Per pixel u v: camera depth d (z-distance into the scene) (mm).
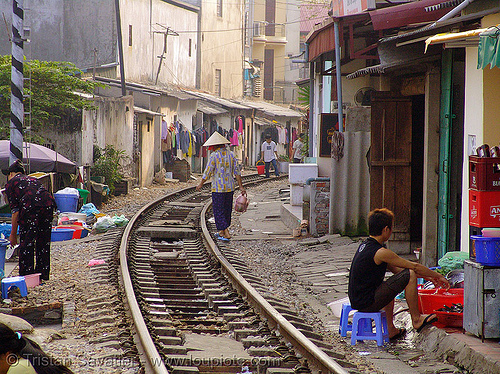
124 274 24172
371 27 34875
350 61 41750
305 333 17625
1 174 42594
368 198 34281
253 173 94688
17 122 33219
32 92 48344
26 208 23906
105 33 82125
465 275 16766
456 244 26172
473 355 15117
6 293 21234
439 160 26453
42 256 24406
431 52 25672
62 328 18562
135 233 36562
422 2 25922
